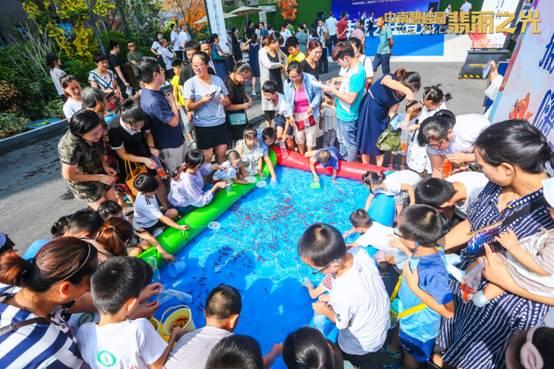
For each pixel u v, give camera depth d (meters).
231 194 4.43
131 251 3.53
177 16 20.27
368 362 2.63
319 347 1.71
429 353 2.41
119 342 1.81
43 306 1.75
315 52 5.90
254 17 21.42
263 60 6.71
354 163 4.88
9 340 1.56
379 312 2.24
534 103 2.67
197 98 4.56
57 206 5.10
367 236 3.19
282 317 3.01
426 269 2.00
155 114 3.94
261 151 4.82
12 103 8.73
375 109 4.58
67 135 3.29
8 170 6.42
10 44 11.07
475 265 1.97
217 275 3.48
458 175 2.82
